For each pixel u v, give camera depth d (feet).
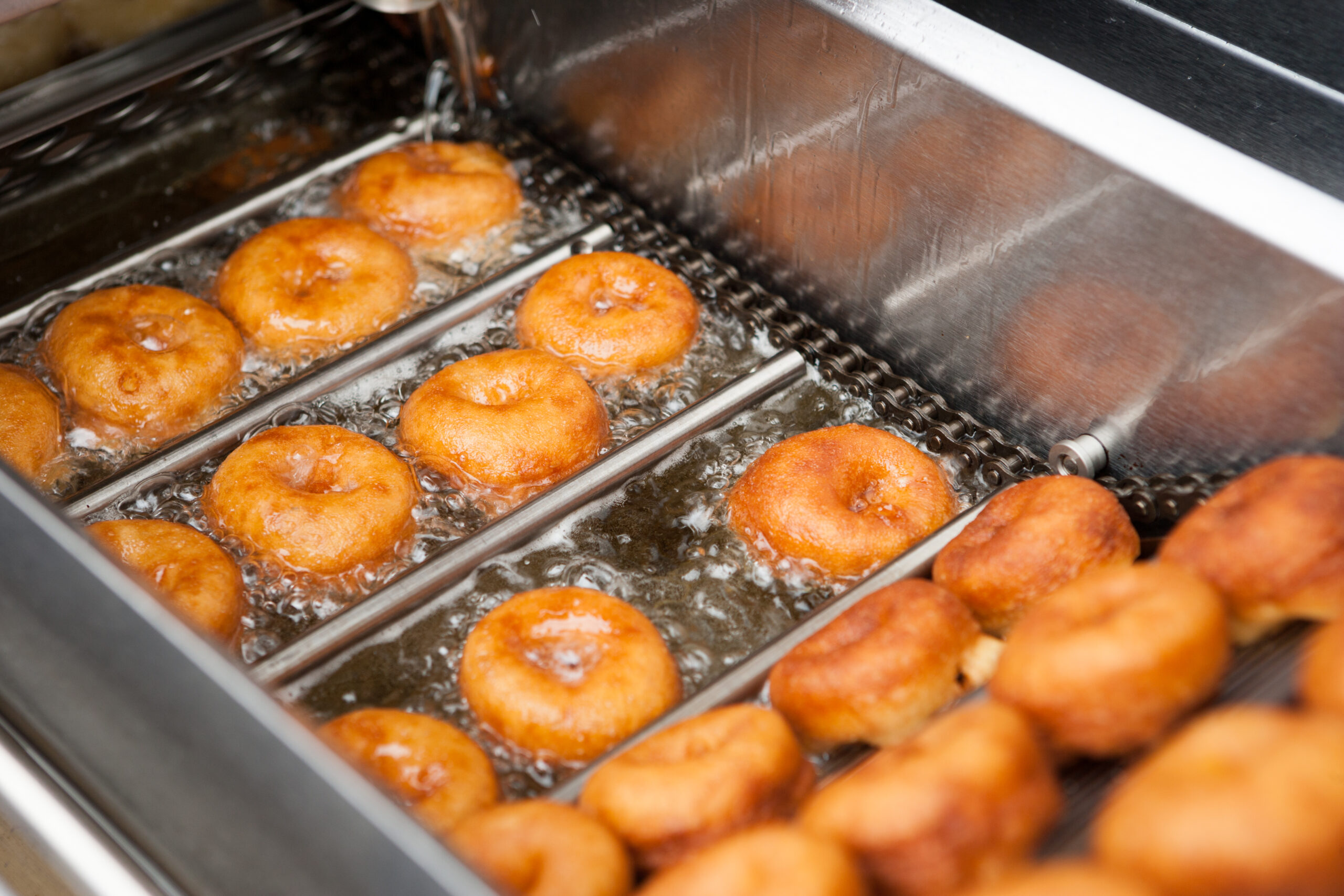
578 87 3.66
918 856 2.67
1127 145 3.01
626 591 3.18
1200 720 2.70
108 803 2.74
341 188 3.67
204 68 3.76
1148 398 3.14
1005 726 2.74
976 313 3.27
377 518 3.18
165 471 3.26
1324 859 2.56
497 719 2.99
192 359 3.35
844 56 3.23
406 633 3.12
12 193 3.67
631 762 2.85
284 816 2.59
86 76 3.67
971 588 3.03
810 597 3.17
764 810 2.81
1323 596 2.81
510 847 2.73
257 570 3.18
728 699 2.99
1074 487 3.06
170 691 2.66
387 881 2.53
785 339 3.44
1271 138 3.31
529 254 3.60
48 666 2.76
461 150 3.69
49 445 3.29
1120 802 2.64
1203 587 2.81
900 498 3.22
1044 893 2.58
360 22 3.90
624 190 3.72
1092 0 3.38
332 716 3.04
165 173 3.73
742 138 3.45
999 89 3.09
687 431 3.32
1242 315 2.99
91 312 3.39
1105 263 3.09
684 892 2.64
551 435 3.26
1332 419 2.97
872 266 3.37
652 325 3.40
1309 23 3.22
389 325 3.49
